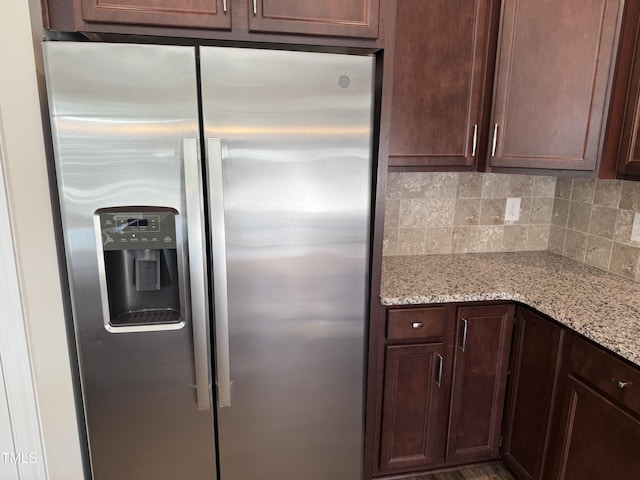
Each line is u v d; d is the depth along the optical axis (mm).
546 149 1773
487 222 2307
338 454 1695
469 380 1863
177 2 1288
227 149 1343
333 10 1386
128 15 1266
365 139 1441
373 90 1421
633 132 1607
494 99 1795
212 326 1469
